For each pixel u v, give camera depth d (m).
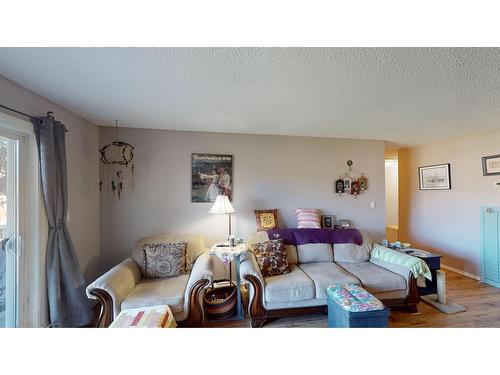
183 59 1.38
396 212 5.41
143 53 1.32
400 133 3.15
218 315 2.19
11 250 1.76
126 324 1.47
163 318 1.57
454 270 3.48
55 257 1.94
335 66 1.45
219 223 3.04
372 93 1.86
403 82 1.66
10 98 1.66
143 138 2.88
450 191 3.55
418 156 4.09
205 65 1.45
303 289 2.11
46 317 1.92
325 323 2.17
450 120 2.58
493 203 3.02
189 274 2.37
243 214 3.10
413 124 2.73
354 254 2.79
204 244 2.74
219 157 3.05
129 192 2.85
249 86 1.75
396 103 2.08
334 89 1.79
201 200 3.00
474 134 3.21
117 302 1.80
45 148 1.85
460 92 1.83
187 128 2.90
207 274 1.95
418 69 1.48
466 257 3.33
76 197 2.37
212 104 2.11
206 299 2.31
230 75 1.58
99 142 2.79
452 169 3.51
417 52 1.29
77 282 2.05
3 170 1.73
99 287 1.77
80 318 2.05
